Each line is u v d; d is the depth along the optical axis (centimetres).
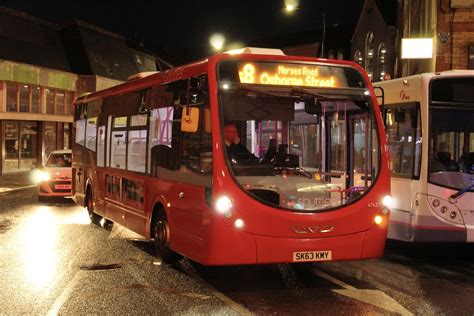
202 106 729
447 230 880
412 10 2414
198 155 729
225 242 674
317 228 698
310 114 766
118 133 1095
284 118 747
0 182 2514
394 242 1141
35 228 1237
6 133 2931
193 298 682
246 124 727
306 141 762
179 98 804
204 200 702
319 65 760
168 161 834
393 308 646
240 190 681
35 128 3188
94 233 1169
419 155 898
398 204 941
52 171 1817
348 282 778
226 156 687
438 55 1738
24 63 2967
